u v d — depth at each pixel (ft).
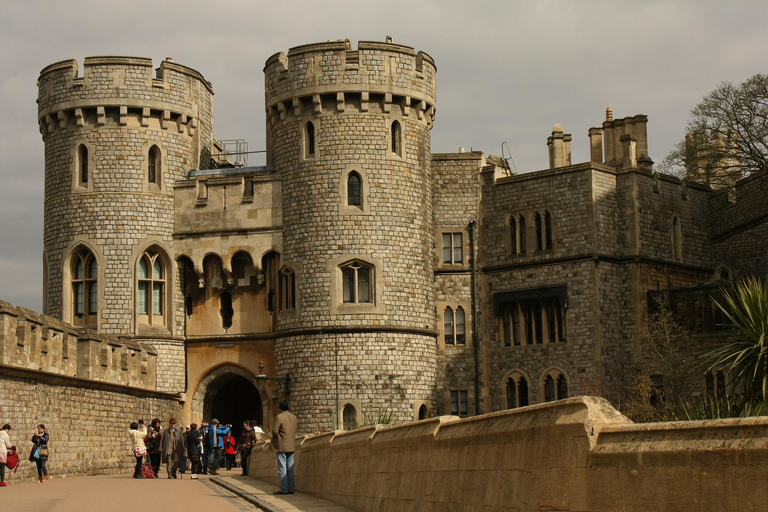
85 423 113.09
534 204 153.28
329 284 143.84
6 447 84.74
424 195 150.10
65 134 153.48
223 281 153.28
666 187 156.76
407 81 147.74
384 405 141.59
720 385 133.69
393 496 53.11
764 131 176.55
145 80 152.66
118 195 151.02
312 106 147.23
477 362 154.20
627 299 149.28
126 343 132.36
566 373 146.82
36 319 100.12
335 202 144.87
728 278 160.86
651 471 29.63
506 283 154.81
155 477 106.01
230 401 167.12
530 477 36.27
